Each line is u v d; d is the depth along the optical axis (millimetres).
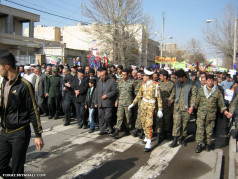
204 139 5637
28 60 19125
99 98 6590
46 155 5102
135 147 5754
